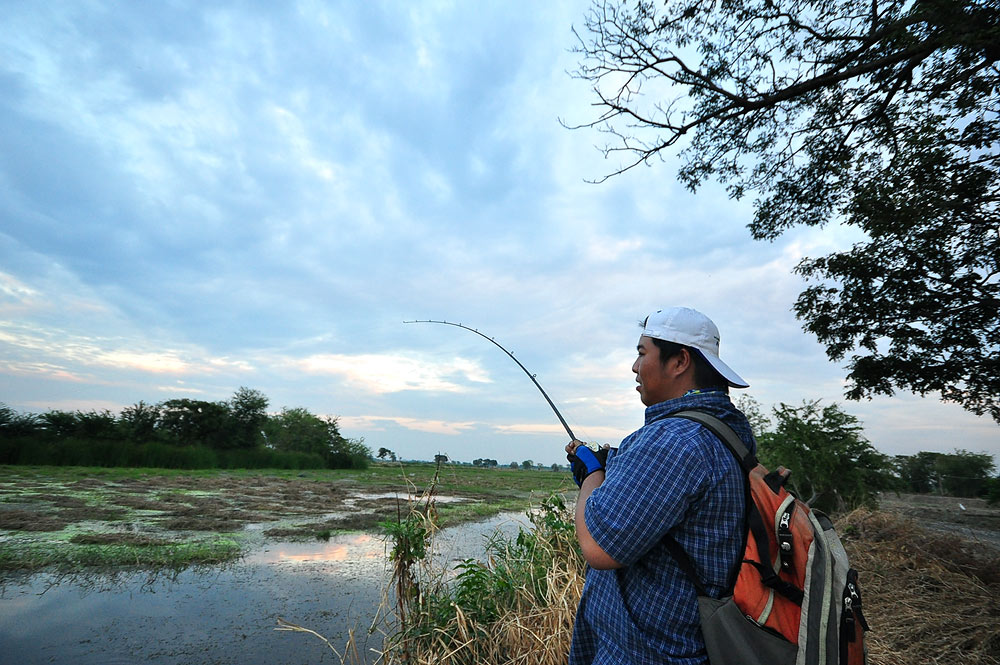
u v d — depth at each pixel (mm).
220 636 4016
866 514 6258
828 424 7629
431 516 3438
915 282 5895
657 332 1544
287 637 4031
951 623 3602
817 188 7520
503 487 18359
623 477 1278
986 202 5238
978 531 8109
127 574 5582
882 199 5582
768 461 7777
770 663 1158
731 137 7676
